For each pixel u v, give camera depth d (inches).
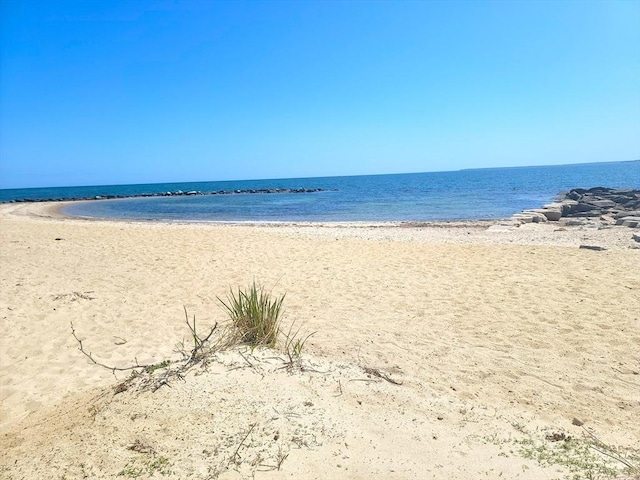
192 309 261.4
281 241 499.8
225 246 469.4
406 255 406.3
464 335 215.0
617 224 608.4
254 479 92.9
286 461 98.4
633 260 344.2
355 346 202.1
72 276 336.8
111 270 359.3
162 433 108.9
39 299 275.6
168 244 485.4
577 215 796.6
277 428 110.4
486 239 494.9
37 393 164.6
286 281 323.3
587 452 109.4
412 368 178.4
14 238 529.3
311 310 257.4
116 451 102.9
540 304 253.6
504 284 297.0
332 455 101.3
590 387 161.9
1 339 216.2
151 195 2394.2
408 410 128.3
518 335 212.8
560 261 354.6
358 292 291.7
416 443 108.3
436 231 601.3
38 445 113.4
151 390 131.2
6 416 148.3
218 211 1258.0
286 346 175.2
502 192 1667.1
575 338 206.1
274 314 198.1
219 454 100.7
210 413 116.6
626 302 248.1
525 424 129.6
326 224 770.8
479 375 172.7
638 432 130.9
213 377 136.6
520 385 164.2
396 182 3353.8
